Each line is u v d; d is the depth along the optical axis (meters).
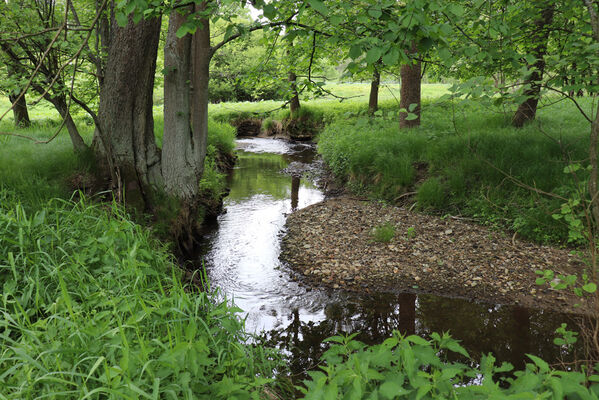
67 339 2.76
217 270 7.16
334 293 6.34
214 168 12.99
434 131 10.80
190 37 7.36
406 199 9.91
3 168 6.86
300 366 4.66
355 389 1.74
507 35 3.75
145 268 4.16
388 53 3.10
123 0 3.38
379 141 11.67
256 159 17.73
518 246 7.36
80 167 7.52
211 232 8.95
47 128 11.75
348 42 3.95
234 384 2.54
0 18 6.64
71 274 3.89
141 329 3.02
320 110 24.00
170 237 7.41
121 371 2.33
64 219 5.03
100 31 7.82
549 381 1.68
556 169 8.09
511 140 9.59
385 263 7.14
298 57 6.73
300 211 10.12
